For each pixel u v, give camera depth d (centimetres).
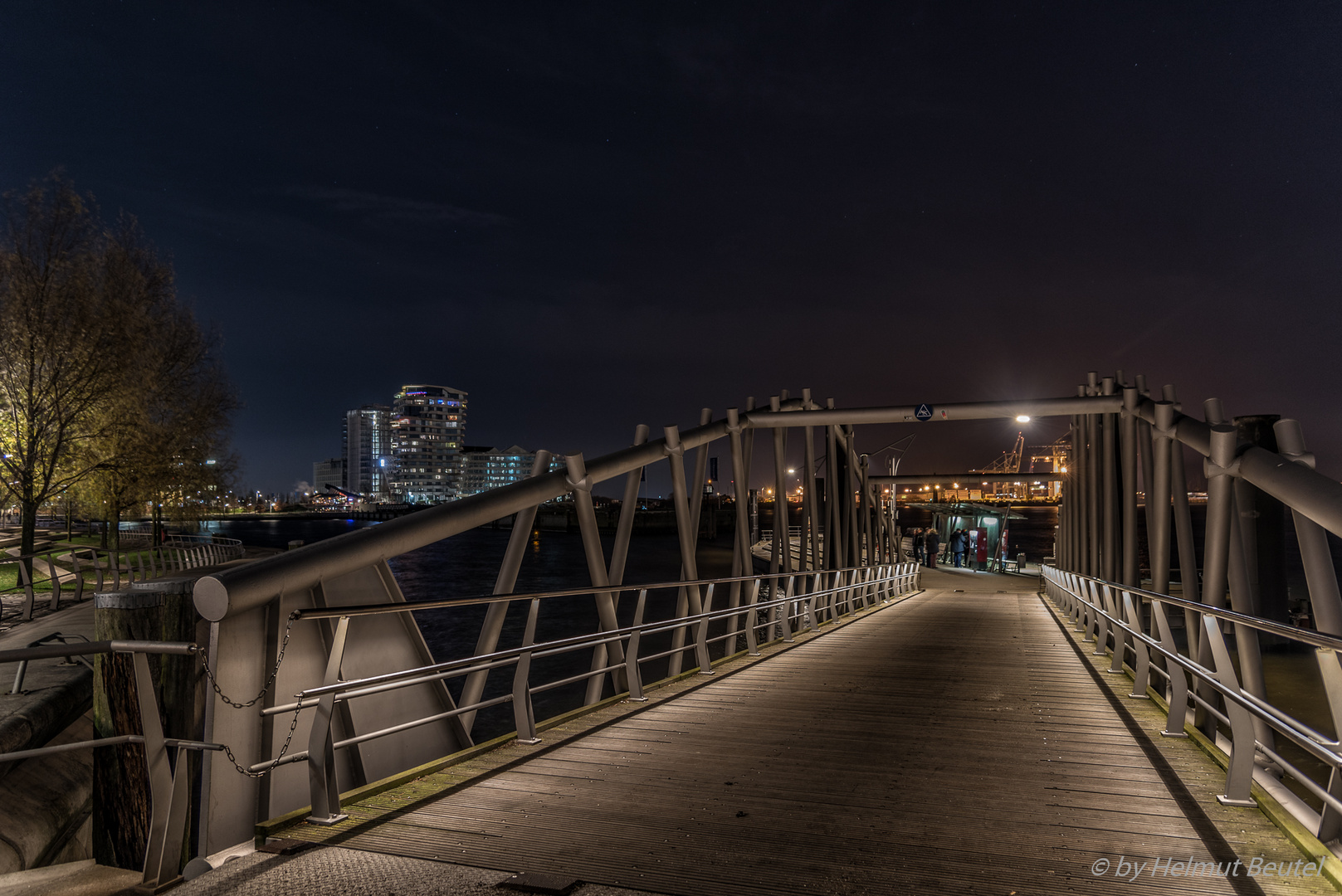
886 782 611
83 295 2433
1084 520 2358
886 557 4375
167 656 464
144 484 2923
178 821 419
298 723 548
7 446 2394
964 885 411
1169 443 1245
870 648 1498
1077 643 1573
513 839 475
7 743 707
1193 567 1166
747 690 1038
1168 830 493
